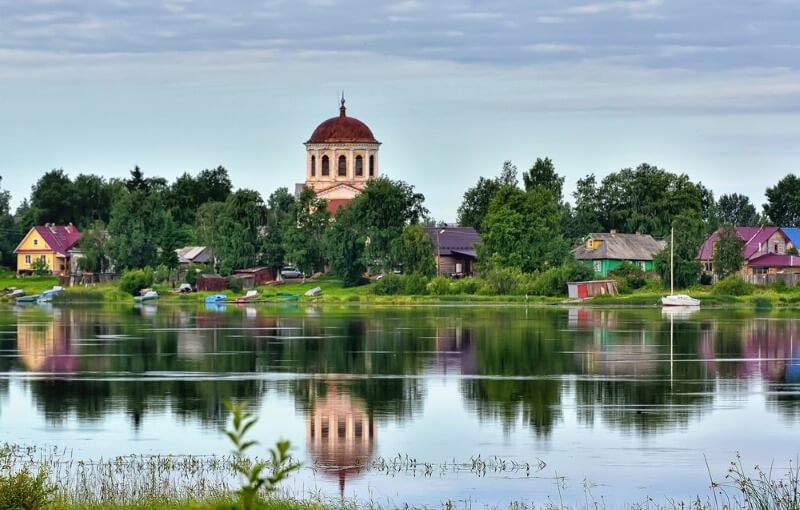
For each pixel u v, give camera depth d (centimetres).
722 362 13938
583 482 7794
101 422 9762
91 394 11250
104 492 6731
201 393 11362
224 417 10012
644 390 11575
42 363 13800
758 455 8588
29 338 17400
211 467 8019
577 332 18588
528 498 7431
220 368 13338
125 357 14488
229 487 7300
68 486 7038
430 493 7506
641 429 9512
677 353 15012
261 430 9488
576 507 7194
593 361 14075
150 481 7394
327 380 12331
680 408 10500
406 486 7688
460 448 8806
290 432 9425
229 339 17225
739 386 11856
